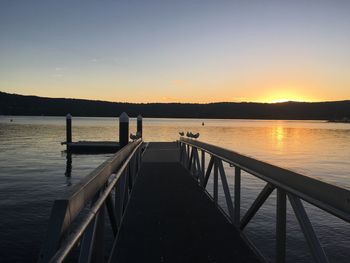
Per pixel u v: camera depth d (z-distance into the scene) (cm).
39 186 1727
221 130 8319
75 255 691
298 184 319
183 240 508
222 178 646
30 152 3228
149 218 614
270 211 1109
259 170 435
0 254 902
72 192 256
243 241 504
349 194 245
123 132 1636
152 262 432
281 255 374
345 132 8406
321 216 1052
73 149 3072
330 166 2548
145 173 1130
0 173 2130
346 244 849
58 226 224
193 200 748
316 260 293
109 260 438
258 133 7344
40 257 217
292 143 4781
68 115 3216
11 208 1292
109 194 390
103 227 357
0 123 10631
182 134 1508
